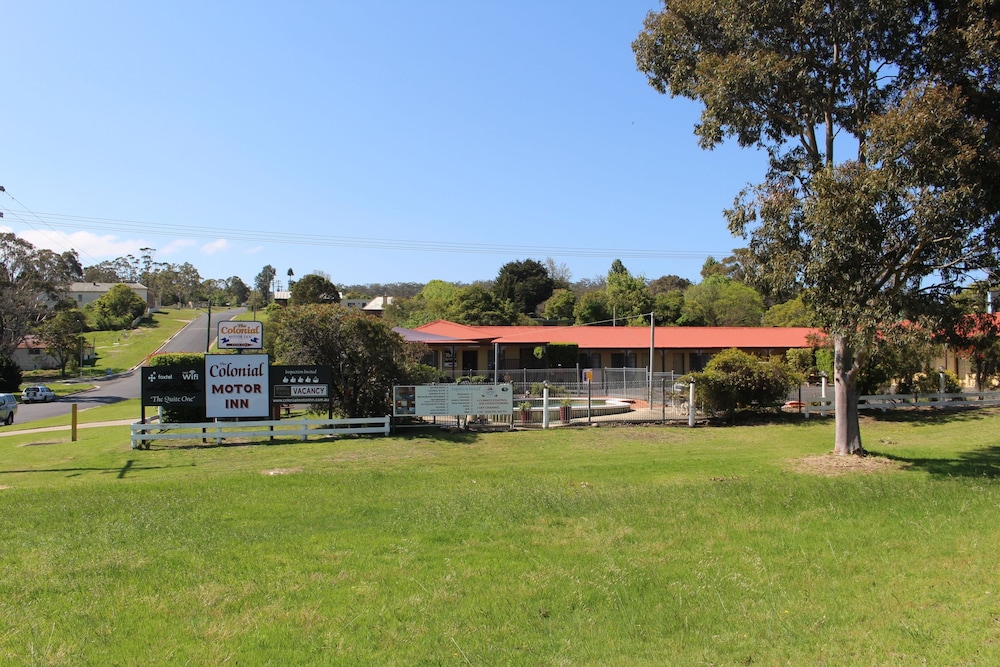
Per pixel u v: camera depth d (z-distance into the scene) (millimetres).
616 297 71375
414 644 5621
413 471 15016
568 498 11461
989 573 7098
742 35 14609
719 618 6168
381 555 8086
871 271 13367
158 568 7527
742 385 23859
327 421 20469
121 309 102500
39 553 8102
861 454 16156
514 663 5293
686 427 22969
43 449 19203
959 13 13023
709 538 8836
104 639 5688
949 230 12633
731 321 71938
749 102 15117
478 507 10766
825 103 15125
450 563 7750
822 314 14016
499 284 91312
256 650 5508
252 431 19844
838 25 13898
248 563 7707
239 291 167625
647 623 6074
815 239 13086
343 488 12773
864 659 5207
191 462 16750
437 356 45719
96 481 14078
